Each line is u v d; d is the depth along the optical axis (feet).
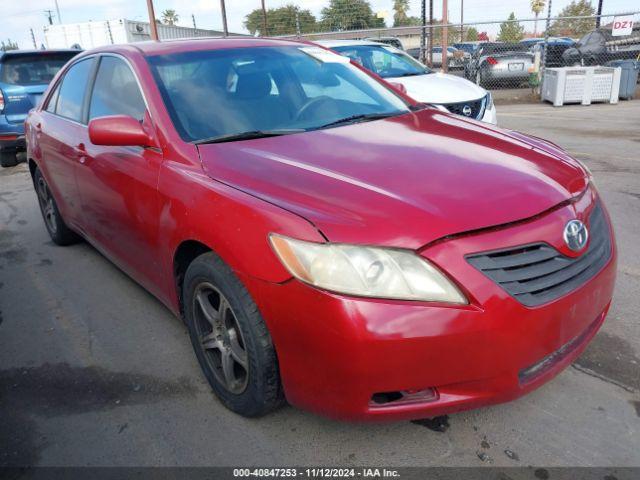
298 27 60.08
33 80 28.22
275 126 9.86
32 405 9.02
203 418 8.46
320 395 6.79
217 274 7.59
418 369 6.37
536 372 7.12
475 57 53.11
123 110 10.74
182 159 8.85
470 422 8.11
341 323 6.26
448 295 6.33
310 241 6.51
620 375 9.08
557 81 40.27
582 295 7.16
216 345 8.39
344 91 11.38
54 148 13.71
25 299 12.92
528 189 7.39
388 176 7.58
